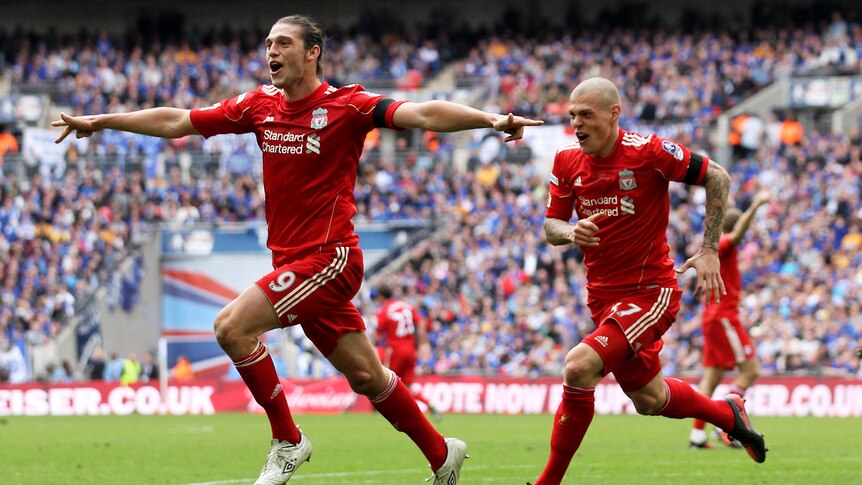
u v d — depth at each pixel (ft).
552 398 86.43
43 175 129.39
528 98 142.31
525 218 116.26
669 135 130.93
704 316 49.16
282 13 173.47
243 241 120.57
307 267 26.55
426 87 154.30
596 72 147.13
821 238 107.45
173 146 132.46
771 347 91.30
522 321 101.71
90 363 106.63
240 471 40.91
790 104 132.46
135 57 155.94
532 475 38.22
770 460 43.29
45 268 118.73
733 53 148.05
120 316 115.85
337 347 27.43
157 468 42.22
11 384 92.17
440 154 130.31
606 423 71.82
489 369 99.14
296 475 38.60
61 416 86.74
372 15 165.89
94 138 133.08
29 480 37.58
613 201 28.40
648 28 158.51
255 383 26.68
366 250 118.52
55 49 160.56
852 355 89.15
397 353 71.46
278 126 27.04
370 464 43.14
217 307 120.57
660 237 28.71
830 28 150.51
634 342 28.27
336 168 26.81
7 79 160.15
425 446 28.40
